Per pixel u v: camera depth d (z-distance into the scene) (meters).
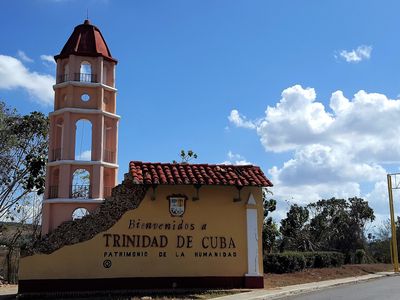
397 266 38.69
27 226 35.59
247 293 19.86
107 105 24.25
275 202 39.12
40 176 34.44
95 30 24.92
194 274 20.92
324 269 34.00
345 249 56.50
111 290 19.98
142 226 20.80
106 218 20.64
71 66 23.56
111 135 24.09
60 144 23.83
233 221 21.66
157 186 21.17
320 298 19.28
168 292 19.70
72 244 20.19
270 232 37.19
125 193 21.00
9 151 33.97
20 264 19.70
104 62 24.39
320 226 55.78
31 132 34.56
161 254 20.78
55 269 19.88
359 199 60.59
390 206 40.06
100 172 22.95
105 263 20.28
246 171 22.64
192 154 35.81
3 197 34.66
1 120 33.00
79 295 19.09
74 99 23.42
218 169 22.31
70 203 22.39
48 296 18.94
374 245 61.09
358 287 24.84
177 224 21.11
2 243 34.38
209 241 21.27
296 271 31.05
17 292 21.06
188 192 21.39
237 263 21.38
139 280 20.44
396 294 20.55
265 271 29.64
